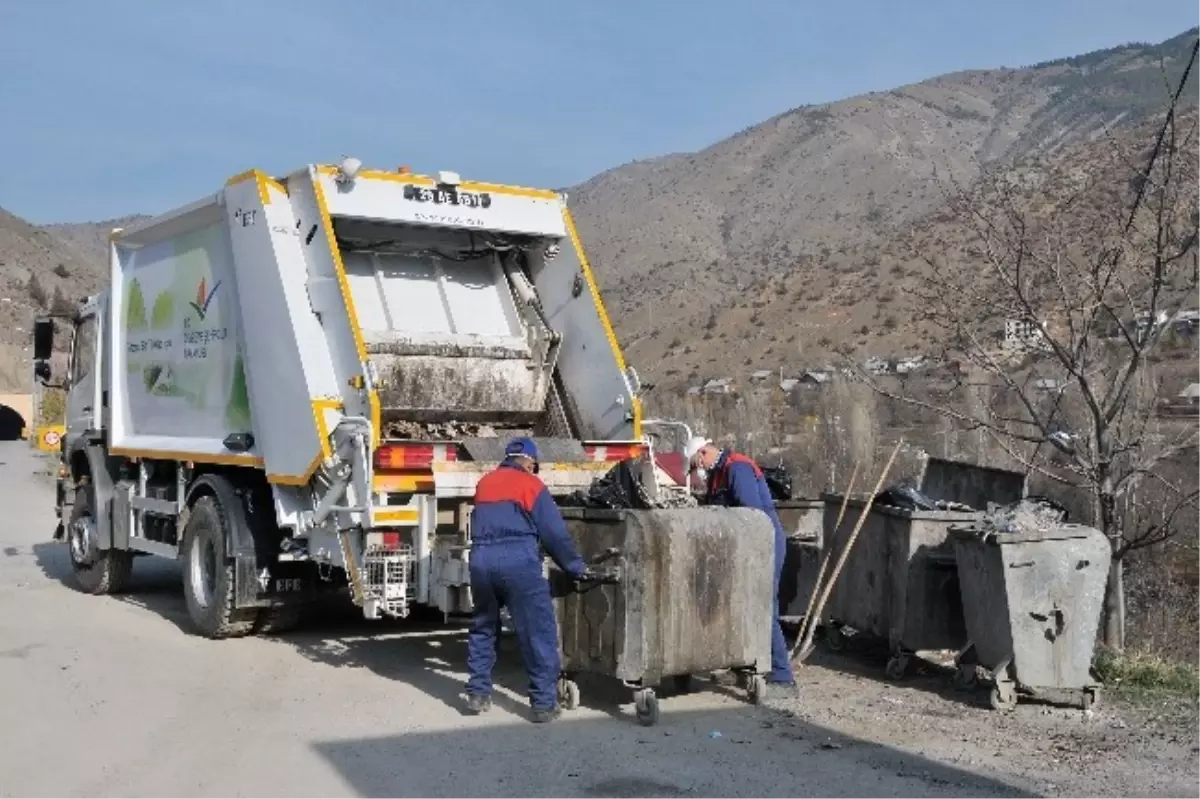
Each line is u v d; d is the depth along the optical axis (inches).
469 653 286.7
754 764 245.3
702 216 6205.7
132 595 472.1
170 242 418.3
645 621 270.7
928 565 317.1
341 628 399.5
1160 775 238.5
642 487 307.1
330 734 267.4
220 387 384.5
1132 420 330.6
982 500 372.2
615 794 226.2
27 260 4323.3
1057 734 268.5
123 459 456.1
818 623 358.9
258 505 373.4
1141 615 362.6
